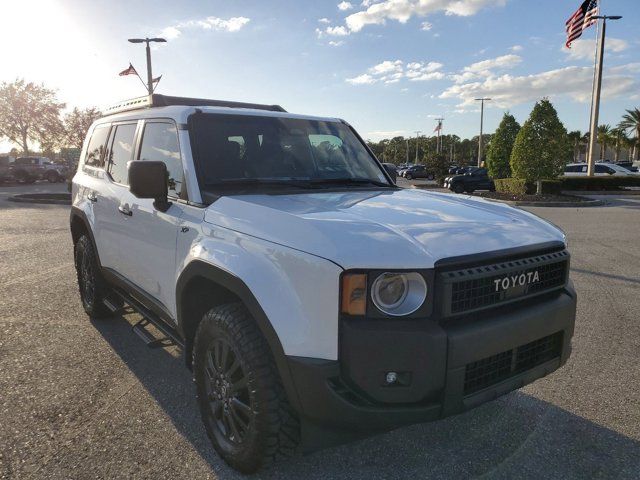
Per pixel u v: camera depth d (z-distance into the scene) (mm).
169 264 3320
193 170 3234
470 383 2434
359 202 3004
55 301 5930
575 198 22422
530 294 2666
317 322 2285
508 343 2475
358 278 2236
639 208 19391
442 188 33375
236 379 2725
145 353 4445
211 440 2955
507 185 25578
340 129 4285
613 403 3629
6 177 33781
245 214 2768
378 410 2244
